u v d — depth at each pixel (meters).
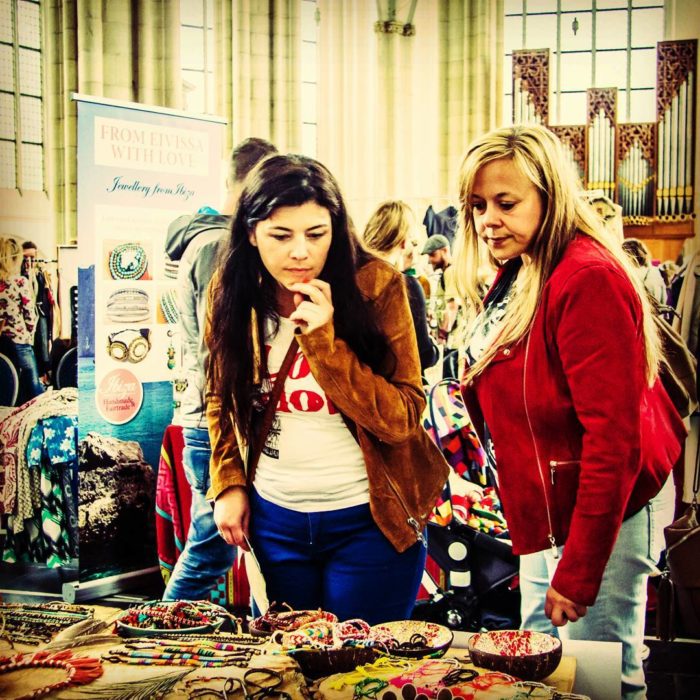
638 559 1.93
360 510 2.00
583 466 1.76
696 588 2.91
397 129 5.73
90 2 5.53
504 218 1.83
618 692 1.60
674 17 5.46
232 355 2.02
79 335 3.66
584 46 5.72
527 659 1.51
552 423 1.85
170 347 3.89
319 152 5.82
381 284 2.00
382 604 2.03
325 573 2.07
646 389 1.88
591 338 1.72
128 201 3.73
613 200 4.92
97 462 3.74
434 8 5.61
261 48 5.86
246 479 2.11
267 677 1.51
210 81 5.91
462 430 3.25
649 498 1.90
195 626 1.81
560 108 5.79
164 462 3.71
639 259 3.72
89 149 3.63
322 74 5.75
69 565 4.43
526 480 1.90
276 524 2.05
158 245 3.83
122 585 3.84
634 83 5.69
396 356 1.98
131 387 3.80
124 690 1.48
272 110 5.92
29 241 5.28
